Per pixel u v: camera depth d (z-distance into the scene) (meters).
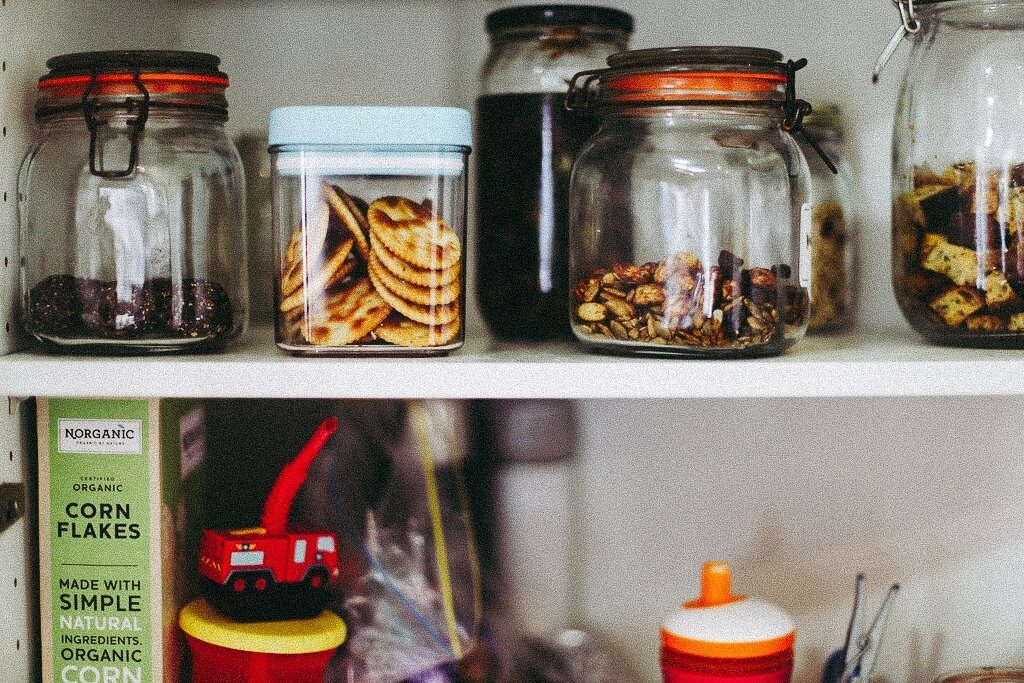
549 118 0.88
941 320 0.81
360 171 0.74
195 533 0.91
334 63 1.03
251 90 1.04
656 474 1.05
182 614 0.85
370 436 0.98
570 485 1.05
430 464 0.97
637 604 1.05
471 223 1.03
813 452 1.04
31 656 0.82
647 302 0.75
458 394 0.73
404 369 0.72
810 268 0.80
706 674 0.82
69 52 0.87
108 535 0.81
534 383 0.73
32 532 0.82
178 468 0.86
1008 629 1.05
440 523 0.96
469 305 1.03
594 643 1.02
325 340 0.75
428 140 0.74
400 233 0.74
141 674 0.81
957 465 1.04
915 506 1.05
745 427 1.04
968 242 0.80
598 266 0.79
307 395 0.73
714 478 1.05
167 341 0.77
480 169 0.91
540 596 1.05
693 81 0.75
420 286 0.75
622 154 0.78
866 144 1.03
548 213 0.87
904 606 1.05
